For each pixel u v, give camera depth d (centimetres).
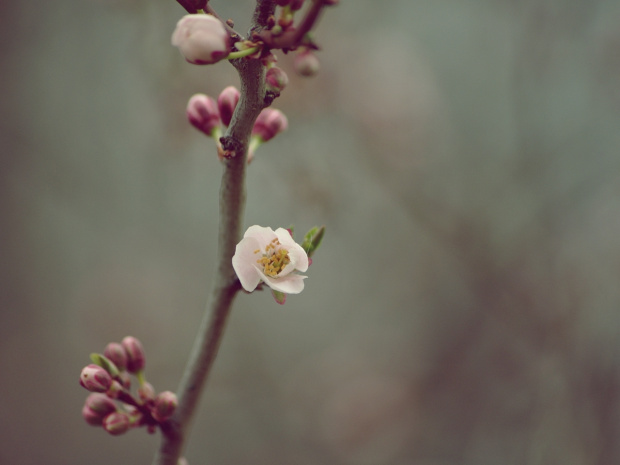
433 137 96
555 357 79
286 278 43
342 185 92
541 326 85
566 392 75
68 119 104
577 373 76
